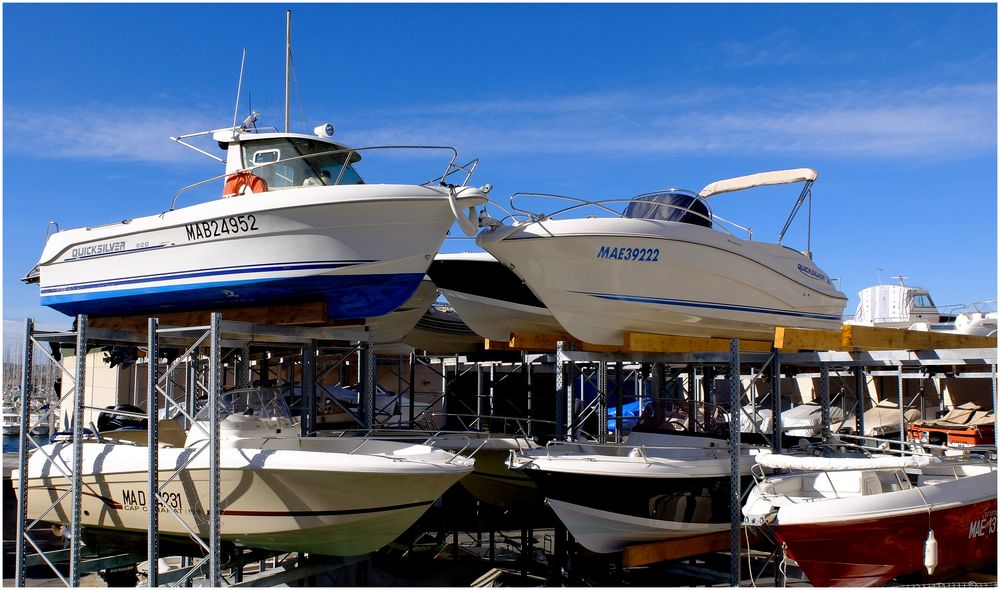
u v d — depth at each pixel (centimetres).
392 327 1048
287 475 604
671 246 773
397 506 632
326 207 683
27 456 689
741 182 952
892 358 811
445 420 1280
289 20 880
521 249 734
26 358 692
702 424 821
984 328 1262
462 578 786
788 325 893
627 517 701
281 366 1264
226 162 825
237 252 710
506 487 844
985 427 1216
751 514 639
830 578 644
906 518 643
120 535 709
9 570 834
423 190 690
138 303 775
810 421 1429
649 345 788
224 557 691
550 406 1420
